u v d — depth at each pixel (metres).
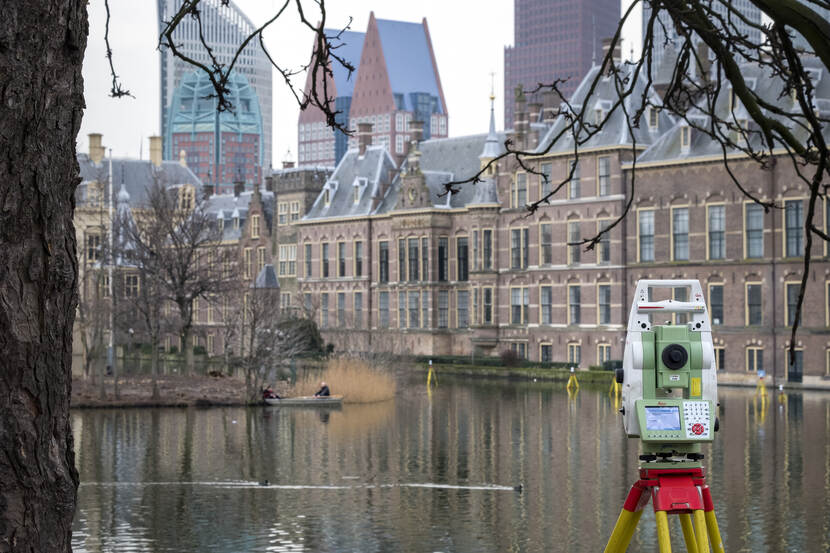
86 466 36.50
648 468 11.10
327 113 10.90
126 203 94.81
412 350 99.38
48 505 7.15
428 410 55.62
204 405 56.91
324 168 115.81
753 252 74.44
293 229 115.12
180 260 68.56
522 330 90.56
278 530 26.48
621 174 82.56
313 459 38.09
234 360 62.34
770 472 34.41
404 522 27.39
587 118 85.94
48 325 7.13
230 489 32.16
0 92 6.90
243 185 132.88
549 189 88.19
